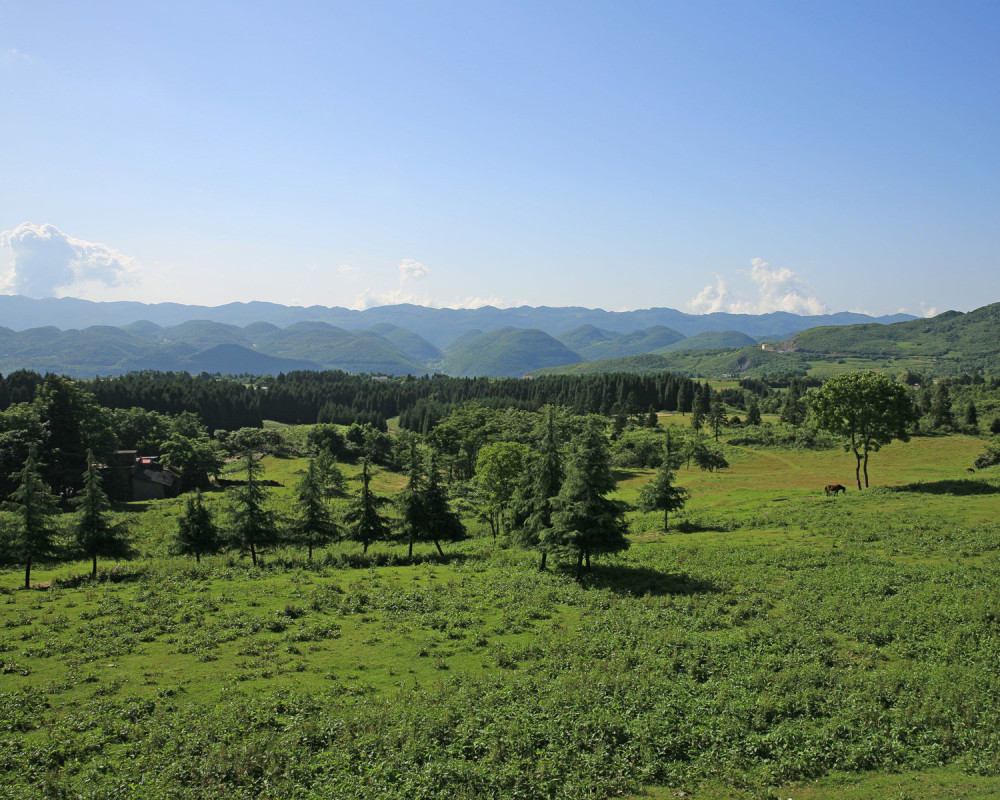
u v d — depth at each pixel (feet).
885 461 364.99
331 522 188.24
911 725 66.08
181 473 382.42
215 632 101.60
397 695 76.43
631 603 114.21
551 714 69.82
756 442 471.62
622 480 369.30
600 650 90.27
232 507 172.14
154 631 102.47
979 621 92.48
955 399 627.87
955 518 164.35
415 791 56.49
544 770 59.52
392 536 196.24
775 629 95.61
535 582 133.59
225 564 166.81
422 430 649.61
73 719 69.67
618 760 61.67
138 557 182.19
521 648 91.76
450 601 118.42
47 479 319.88
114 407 562.25
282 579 143.02
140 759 61.57
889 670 79.51
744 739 64.69
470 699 73.31
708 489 293.64
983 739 62.23
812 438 441.68
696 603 111.04
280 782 58.18
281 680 81.66
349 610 114.01
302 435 567.59
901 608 100.48
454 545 194.18
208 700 75.61
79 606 118.62
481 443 422.41
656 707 71.05
